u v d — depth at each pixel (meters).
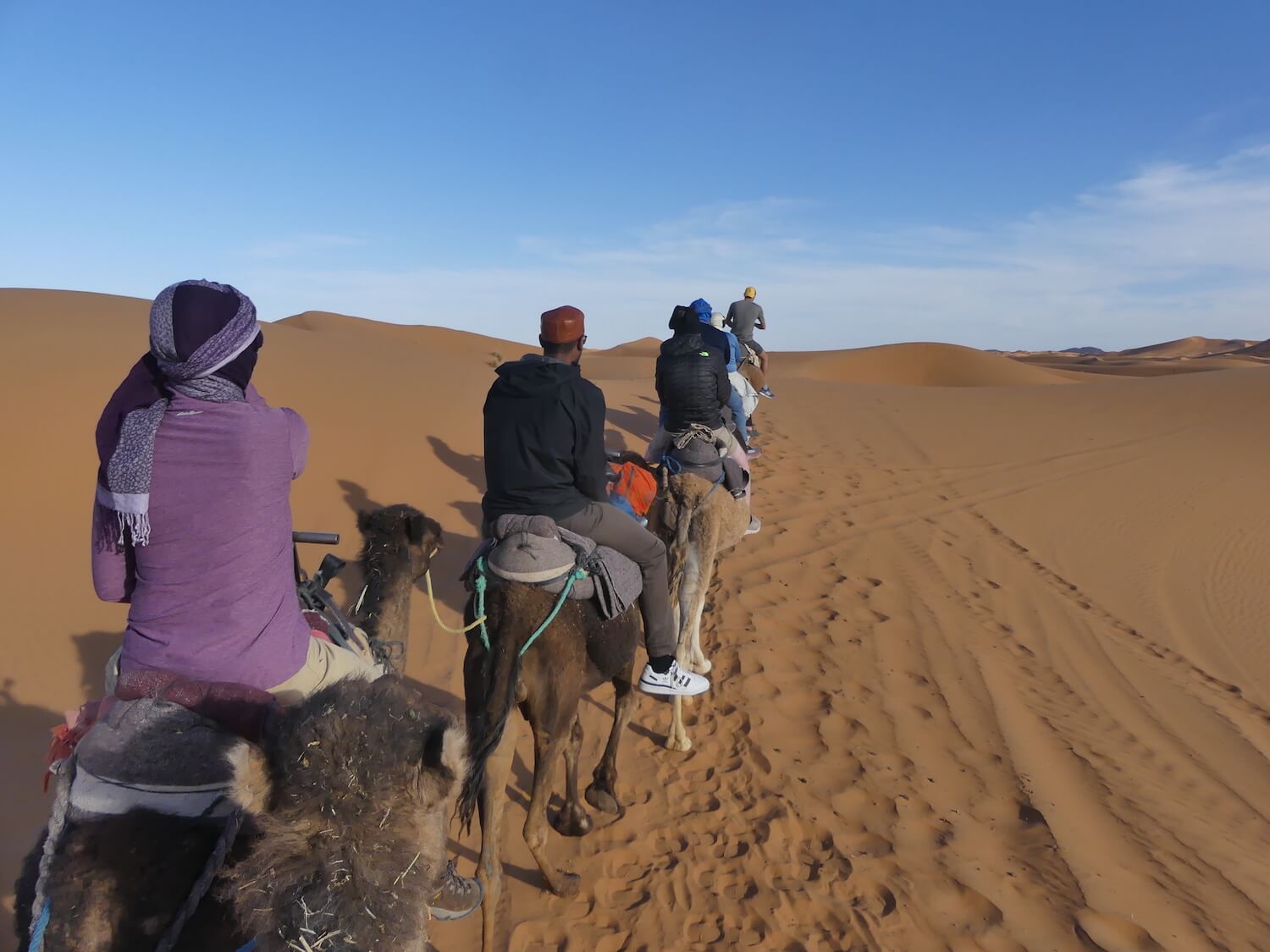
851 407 24.09
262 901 1.98
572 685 4.51
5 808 5.40
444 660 7.57
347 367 15.50
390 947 1.98
